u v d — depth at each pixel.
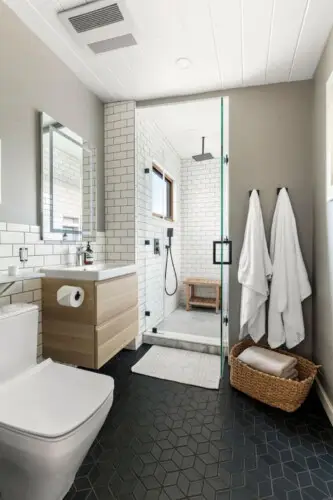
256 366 1.80
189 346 2.52
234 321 2.28
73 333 1.65
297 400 1.60
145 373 2.09
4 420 0.96
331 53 1.61
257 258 2.01
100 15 1.49
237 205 2.25
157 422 1.55
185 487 1.15
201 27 1.57
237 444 1.38
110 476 1.19
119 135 2.48
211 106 2.45
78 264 2.08
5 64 1.49
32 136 1.68
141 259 2.68
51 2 1.44
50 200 1.82
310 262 2.09
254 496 1.11
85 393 1.15
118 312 1.86
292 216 2.02
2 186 1.48
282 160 2.15
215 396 1.81
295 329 1.94
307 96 2.10
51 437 0.89
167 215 3.79
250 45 1.72
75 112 2.09
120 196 2.50
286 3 1.41
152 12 1.46
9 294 1.52
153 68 1.97
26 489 1.00
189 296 3.87
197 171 4.13
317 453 1.33
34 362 1.40
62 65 1.93
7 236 1.50
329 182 1.65
